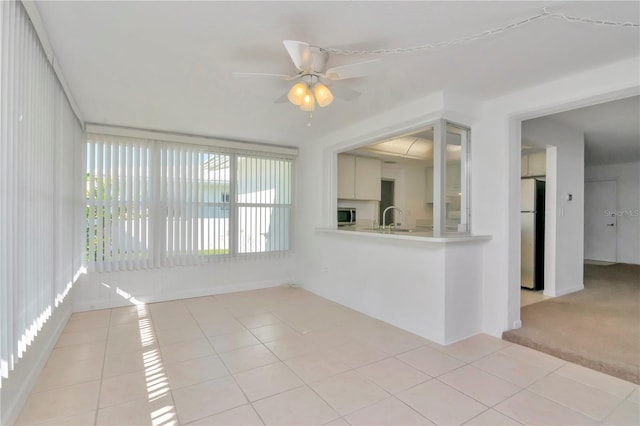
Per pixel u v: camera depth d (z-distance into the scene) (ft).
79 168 12.26
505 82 8.91
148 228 13.60
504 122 9.99
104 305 12.93
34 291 6.79
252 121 12.44
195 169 14.60
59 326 9.91
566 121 13.28
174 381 7.44
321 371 7.94
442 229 10.02
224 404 6.57
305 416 6.20
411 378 7.61
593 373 7.84
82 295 12.59
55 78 8.32
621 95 7.96
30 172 6.41
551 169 14.06
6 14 5.05
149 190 13.61
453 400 6.73
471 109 10.25
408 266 10.77
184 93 9.65
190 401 6.67
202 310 12.84
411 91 9.56
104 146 12.84
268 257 16.71
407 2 5.52
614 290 15.21
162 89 9.37
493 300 10.30
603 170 24.27
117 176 12.98
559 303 13.00
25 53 5.96
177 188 14.15
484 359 8.60
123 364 8.23
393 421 6.06
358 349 9.23
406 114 10.68
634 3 5.49
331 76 6.96
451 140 10.82
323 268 15.12
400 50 7.13
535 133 12.92
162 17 5.99
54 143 8.50
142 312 12.51
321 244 15.33
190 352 8.98
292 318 11.94
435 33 6.51
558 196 14.12
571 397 6.84
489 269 10.41
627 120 13.03
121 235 13.14
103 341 9.66
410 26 6.25
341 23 6.17
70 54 7.38
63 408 6.39
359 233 12.53
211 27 6.31
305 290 16.24
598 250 24.64
